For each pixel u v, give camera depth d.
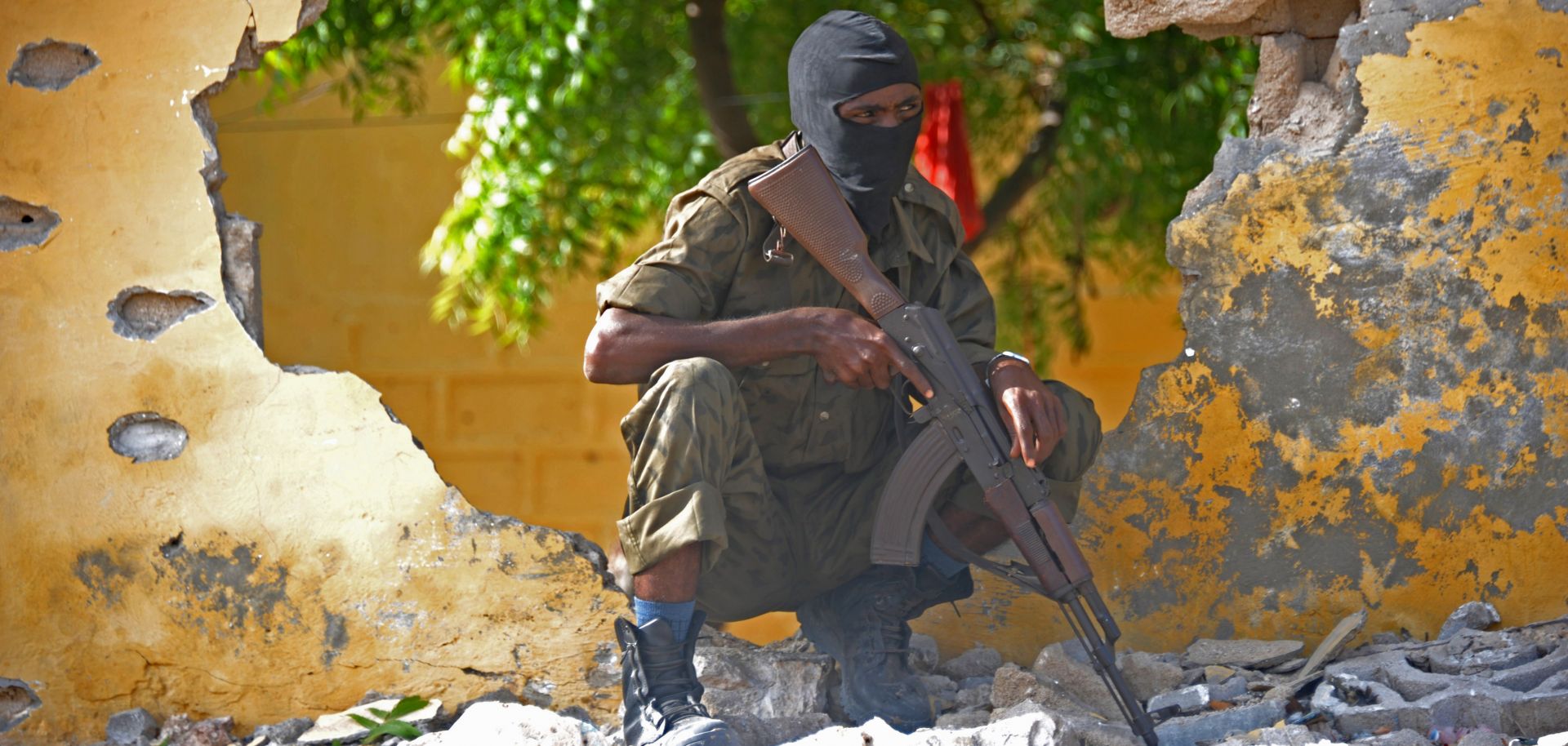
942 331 10.77
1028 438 10.55
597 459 41.16
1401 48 12.65
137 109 12.12
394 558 12.16
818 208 10.77
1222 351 12.98
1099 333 40.16
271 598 12.16
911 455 10.83
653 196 25.12
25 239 12.10
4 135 12.03
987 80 27.61
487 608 12.16
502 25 24.00
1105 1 13.39
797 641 13.07
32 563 12.16
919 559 10.80
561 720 10.81
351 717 11.68
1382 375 12.72
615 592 12.18
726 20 26.77
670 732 9.84
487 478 41.19
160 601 12.18
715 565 11.48
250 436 12.20
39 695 12.17
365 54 28.08
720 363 10.45
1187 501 13.05
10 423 12.12
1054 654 12.30
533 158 24.55
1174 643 13.05
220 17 12.16
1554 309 12.48
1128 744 10.34
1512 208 12.51
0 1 12.02
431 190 41.00
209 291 12.19
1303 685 11.70
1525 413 12.52
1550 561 12.48
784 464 11.80
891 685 11.30
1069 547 10.59
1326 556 12.84
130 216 12.13
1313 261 12.82
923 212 11.82
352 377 12.26
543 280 27.84
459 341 41.22
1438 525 12.65
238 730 12.18
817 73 11.02
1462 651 11.83
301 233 40.78
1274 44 13.15
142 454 12.19
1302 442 12.85
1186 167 25.92
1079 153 25.94
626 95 25.64
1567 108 12.42
